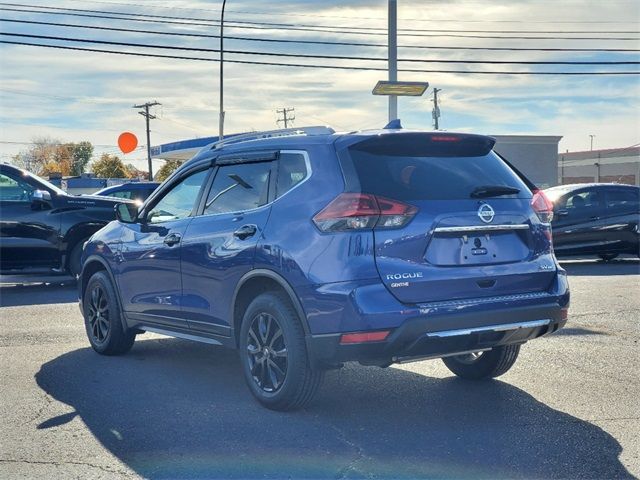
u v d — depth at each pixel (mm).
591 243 15453
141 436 4867
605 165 75438
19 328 8703
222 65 31984
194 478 4184
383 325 4707
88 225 11953
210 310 5863
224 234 5695
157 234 6523
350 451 4566
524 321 5117
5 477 4215
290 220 5156
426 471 4246
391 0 21297
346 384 6121
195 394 5848
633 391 5816
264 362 5379
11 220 11719
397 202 4859
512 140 50188
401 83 18969
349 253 4785
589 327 8352
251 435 4859
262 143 5738
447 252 4945
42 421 5199
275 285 5348
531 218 5297
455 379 6246
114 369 6699
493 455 4484
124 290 6961
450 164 5246
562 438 4770
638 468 4277
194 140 45062
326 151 5133
